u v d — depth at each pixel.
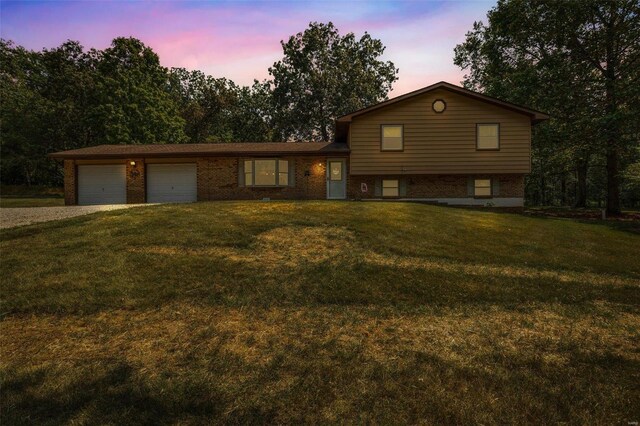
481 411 2.69
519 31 19.91
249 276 5.80
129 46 37.78
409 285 5.70
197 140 45.59
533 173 31.28
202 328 4.20
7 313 4.54
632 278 6.86
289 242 7.85
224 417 2.60
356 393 2.92
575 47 18.62
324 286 5.52
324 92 37.50
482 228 10.61
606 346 3.91
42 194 34.47
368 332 4.18
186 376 3.17
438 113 17.62
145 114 34.53
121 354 3.60
